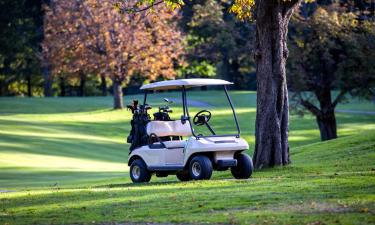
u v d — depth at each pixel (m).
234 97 156.00
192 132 41.59
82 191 38.03
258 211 28.31
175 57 131.50
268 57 49.00
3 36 175.00
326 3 107.44
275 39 48.94
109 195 35.66
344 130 119.12
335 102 98.81
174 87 43.62
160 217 28.25
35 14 176.62
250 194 33.22
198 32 145.25
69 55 127.69
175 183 40.84
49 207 32.56
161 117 44.78
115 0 123.50
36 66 179.62
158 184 41.47
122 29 125.88
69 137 96.75
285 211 27.98
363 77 94.31
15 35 175.38
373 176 39.66
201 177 41.03
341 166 49.44
